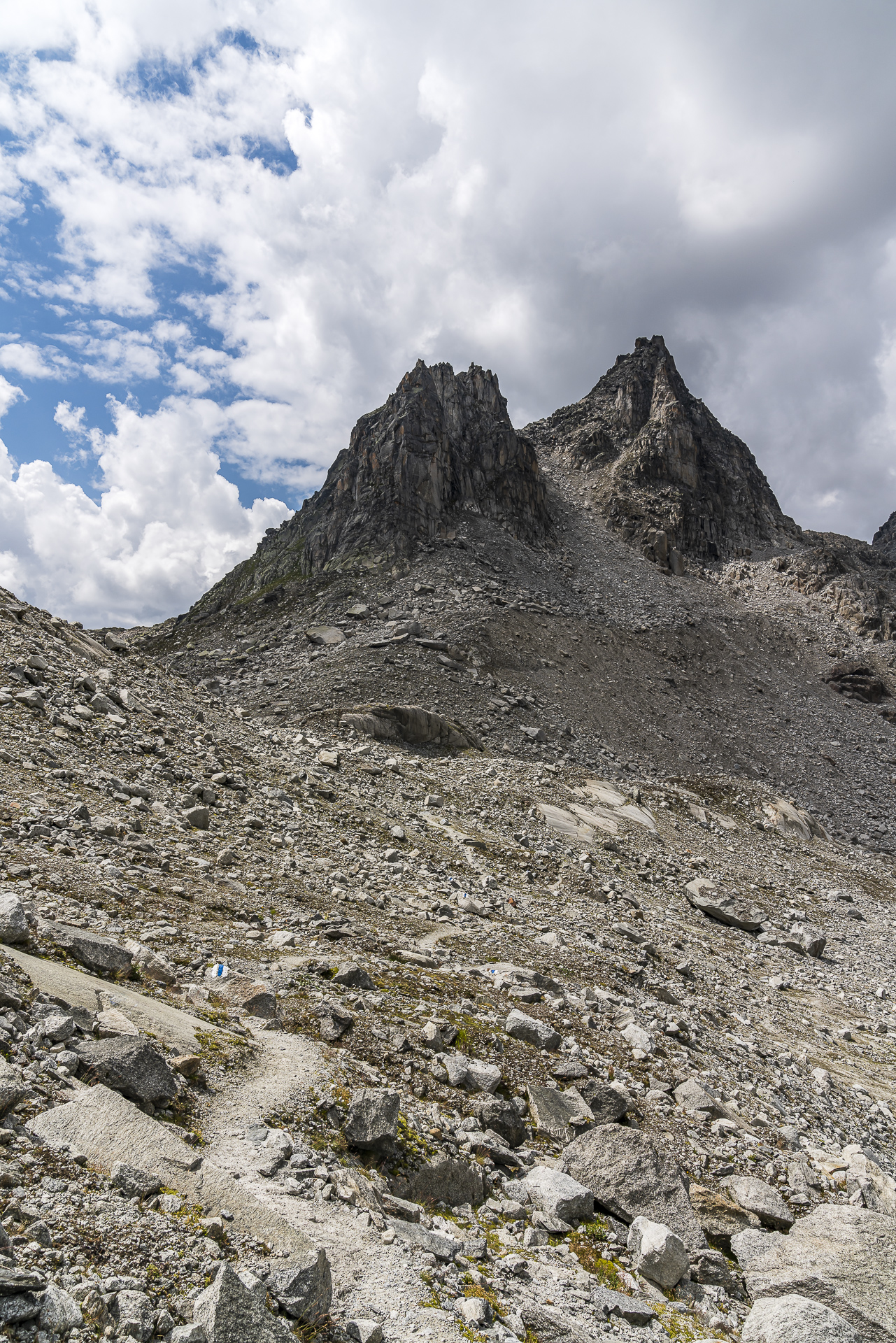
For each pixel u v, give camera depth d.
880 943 38.59
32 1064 6.49
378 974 13.12
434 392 124.94
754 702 98.38
